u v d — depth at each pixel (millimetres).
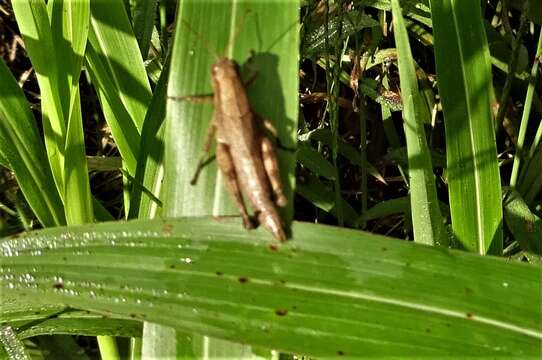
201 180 208
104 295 199
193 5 207
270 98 207
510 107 286
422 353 193
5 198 283
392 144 289
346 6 285
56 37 237
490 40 291
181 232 201
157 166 241
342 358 193
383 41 302
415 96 222
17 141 239
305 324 195
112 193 307
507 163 290
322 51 273
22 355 230
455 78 236
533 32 298
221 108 205
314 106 304
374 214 271
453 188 236
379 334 194
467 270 197
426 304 195
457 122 236
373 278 197
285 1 206
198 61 208
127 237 201
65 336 263
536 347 193
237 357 207
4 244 202
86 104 317
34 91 325
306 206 296
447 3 234
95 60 247
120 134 251
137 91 250
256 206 201
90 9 245
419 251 198
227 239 201
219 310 196
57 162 240
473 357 192
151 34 269
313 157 266
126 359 252
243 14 208
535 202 268
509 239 264
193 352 209
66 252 201
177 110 208
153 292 198
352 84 281
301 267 198
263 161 203
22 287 200
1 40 325
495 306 195
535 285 196
